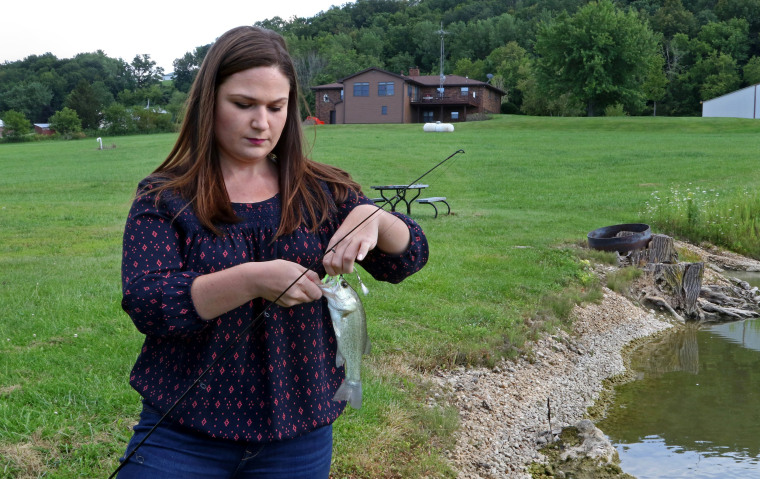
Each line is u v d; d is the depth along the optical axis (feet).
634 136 157.89
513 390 22.16
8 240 41.75
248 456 6.39
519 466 17.94
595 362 27.20
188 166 6.32
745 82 368.89
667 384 25.91
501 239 45.16
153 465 6.15
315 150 126.52
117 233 45.19
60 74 543.80
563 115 300.81
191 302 5.56
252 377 6.31
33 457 13.53
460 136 161.68
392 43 508.53
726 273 47.42
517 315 27.71
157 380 6.35
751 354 30.17
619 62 262.47
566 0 525.75
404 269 6.85
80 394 16.21
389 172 98.17
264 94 6.02
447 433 17.94
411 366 21.35
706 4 464.65
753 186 78.07
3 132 301.43
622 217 60.95
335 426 16.28
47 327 21.06
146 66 625.41
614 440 20.71
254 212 6.41
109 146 162.30
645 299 36.91
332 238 6.34
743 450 20.07
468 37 483.92
